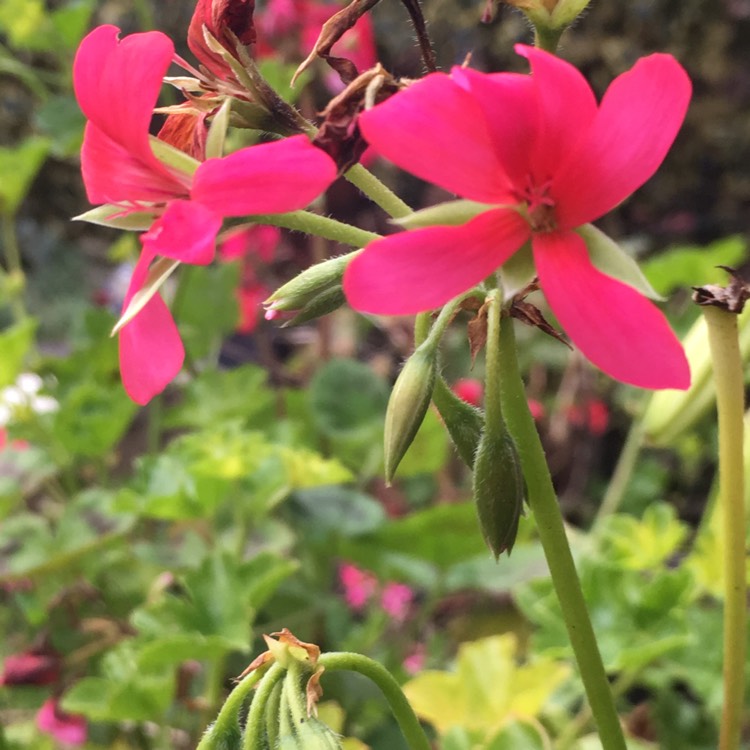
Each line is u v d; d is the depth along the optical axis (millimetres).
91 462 398
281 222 151
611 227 694
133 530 365
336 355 511
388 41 679
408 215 145
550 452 524
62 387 371
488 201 133
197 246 130
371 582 433
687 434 242
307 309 154
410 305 128
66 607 325
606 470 550
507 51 653
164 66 144
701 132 684
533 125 131
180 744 309
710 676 275
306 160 130
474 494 151
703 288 172
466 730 252
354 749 267
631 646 251
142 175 154
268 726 151
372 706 326
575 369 503
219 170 131
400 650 345
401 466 350
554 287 134
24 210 665
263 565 260
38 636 327
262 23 396
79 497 331
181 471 299
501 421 148
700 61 675
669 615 254
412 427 147
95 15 640
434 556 322
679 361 131
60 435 334
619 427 559
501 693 276
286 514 341
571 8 151
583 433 511
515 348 154
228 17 151
